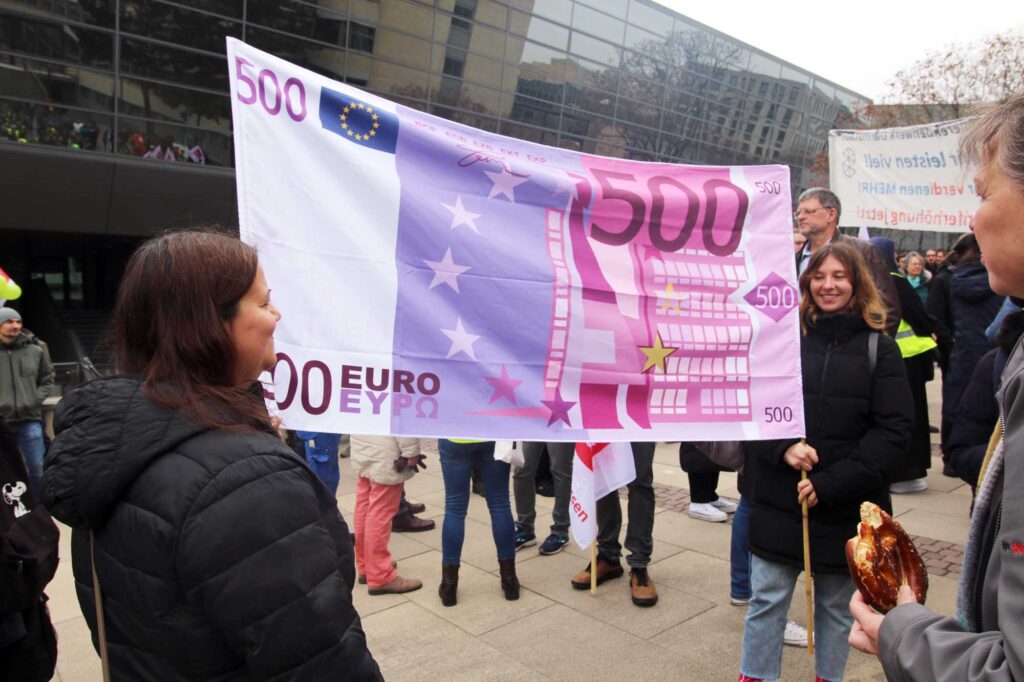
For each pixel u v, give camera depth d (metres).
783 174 3.14
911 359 5.63
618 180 2.89
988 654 1.00
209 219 20.84
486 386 2.55
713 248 3.00
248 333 1.30
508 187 2.68
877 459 2.52
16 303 21.62
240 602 1.06
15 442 2.04
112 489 1.12
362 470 4.04
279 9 20.11
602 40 26.67
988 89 22.72
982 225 1.14
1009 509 0.97
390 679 3.16
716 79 30.91
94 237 22.69
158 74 19.17
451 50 23.11
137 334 1.26
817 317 2.80
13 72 17.44
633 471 3.81
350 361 2.32
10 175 17.70
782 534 2.68
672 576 4.33
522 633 3.60
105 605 1.21
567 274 2.72
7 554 1.85
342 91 2.35
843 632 2.70
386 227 2.41
